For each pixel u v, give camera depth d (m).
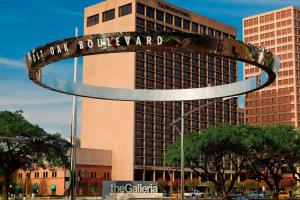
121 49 26.95
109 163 150.25
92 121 161.00
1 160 77.62
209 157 73.06
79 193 134.50
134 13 152.50
